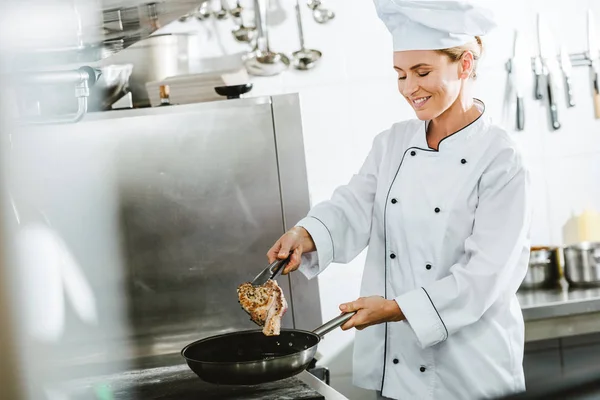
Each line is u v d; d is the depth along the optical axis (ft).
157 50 8.33
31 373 1.64
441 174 6.09
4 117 1.63
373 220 6.57
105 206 6.59
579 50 9.62
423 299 5.62
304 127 9.08
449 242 6.04
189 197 6.91
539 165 9.59
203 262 6.96
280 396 4.59
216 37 8.88
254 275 7.04
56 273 3.58
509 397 2.58
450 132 6.13
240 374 4.51
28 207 1.69
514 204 5.79
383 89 9.17
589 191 9.69
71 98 4.57
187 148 6.88
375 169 6.67
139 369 6.28
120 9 5.09
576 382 2.58
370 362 6.39
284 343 5.28
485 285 5.64
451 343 5.92
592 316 8.19
